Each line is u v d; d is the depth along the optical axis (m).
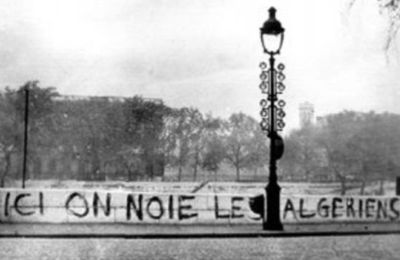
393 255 15.34
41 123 137.62
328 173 132.50
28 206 24.73
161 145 148.12
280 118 22.16
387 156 127.94
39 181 132.25
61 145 138.38
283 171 141.75
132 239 19.53
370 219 26.62
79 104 142.25
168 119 152.75
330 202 26.34
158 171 146.62
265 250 16.42
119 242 18.47
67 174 137.62
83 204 24.98
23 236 19.42
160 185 109.94
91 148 140.50
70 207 24.91
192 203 25.28
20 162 134.12
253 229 22.23
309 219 26.20
